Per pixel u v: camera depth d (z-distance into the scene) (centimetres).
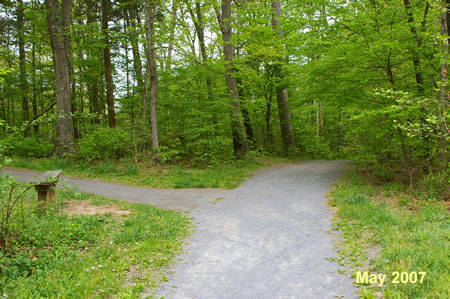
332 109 1267
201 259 518
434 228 575
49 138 2494
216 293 407
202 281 441
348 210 727
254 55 1722
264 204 873
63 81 1711
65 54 1734
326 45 1141
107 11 1808
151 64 1521
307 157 2244
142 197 985
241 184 1199
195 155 1750
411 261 434
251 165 1612
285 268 477
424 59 999
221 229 673
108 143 1529
